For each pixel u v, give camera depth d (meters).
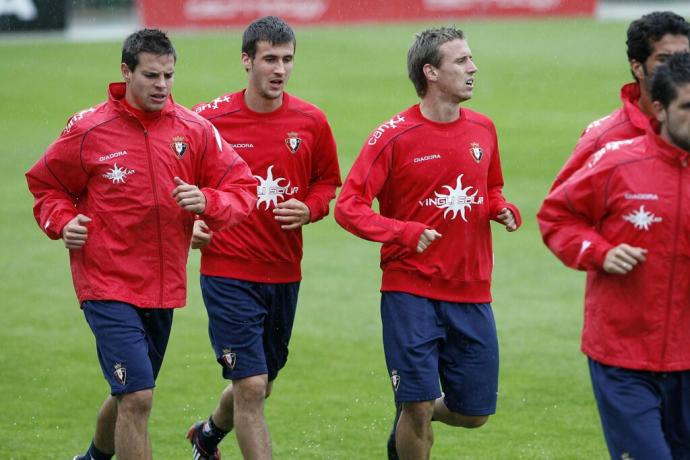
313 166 24.08
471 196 21.55
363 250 45.41
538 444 24.78
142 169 20.61
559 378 29.47
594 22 113.88
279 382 29.55
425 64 21.41
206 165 21.36
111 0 134.38
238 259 23.06
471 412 21.89
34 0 112.94
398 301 21.47
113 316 20.36
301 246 23.78
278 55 22.95
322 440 25.11
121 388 20.17
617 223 17.31
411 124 21.61
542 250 44.59
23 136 70.88
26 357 31.62
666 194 16.98
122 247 20.58
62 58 97.56
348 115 75.31
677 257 17.02
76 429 25.80
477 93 82.06
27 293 38.88
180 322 35.78
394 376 21.31
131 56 20.27
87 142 20.59
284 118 23.56
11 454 23.97
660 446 16.83
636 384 17.22
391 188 21.83
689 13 120.00
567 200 17.59
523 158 62.66
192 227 21.27
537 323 34.69
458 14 118.69
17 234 47.94
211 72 89.44
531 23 113.81
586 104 78.50
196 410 27.47
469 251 21.56
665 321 17.11
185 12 115.69
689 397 17.45
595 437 25.17
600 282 17.50
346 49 99.88
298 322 35.25
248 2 116.25
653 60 18.72
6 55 99.00
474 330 21.69
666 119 16.81
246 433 22.23
